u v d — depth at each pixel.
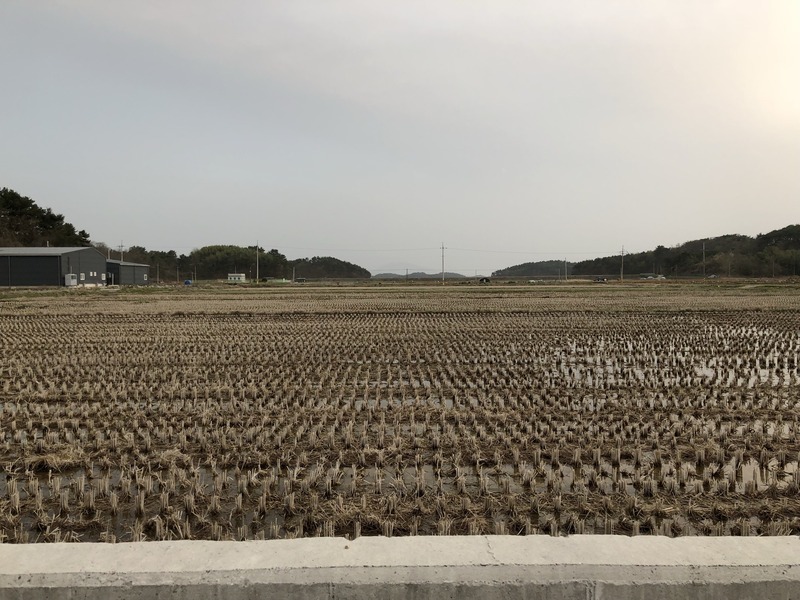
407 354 18.53
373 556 4.00
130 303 41.88
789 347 20.22
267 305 39.94
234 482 7.66
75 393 12.91
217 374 14.94
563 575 3.88
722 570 3.90
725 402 12.12
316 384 14.24
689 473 7.96
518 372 15.59
